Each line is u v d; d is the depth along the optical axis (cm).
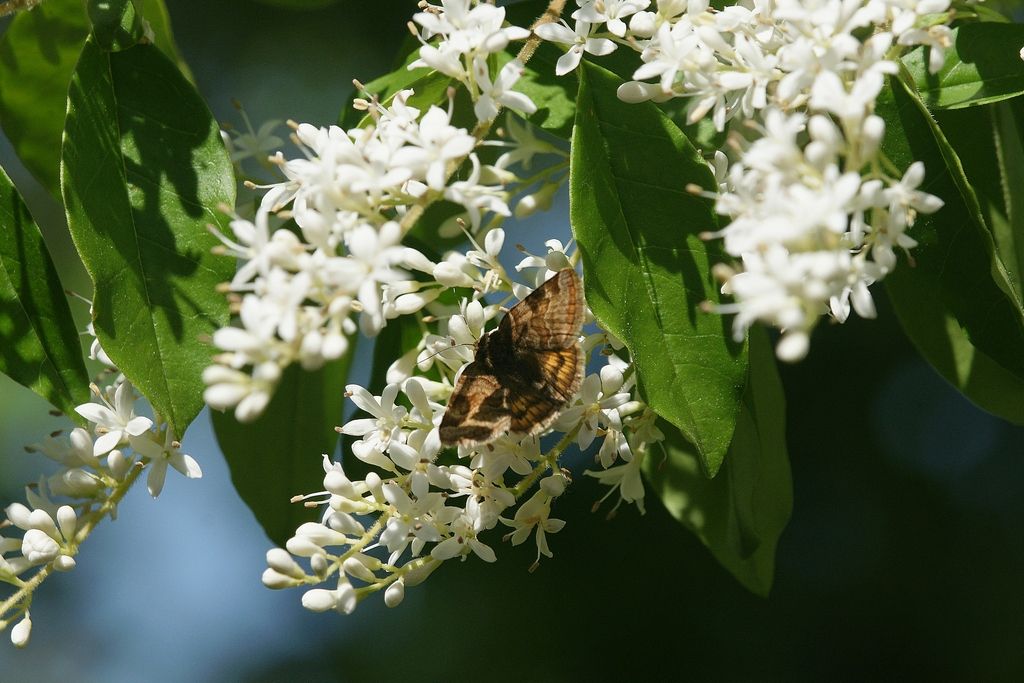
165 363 86
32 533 86
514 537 87
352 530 86
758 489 91
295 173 86
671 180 86
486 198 85
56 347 87
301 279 83
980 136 88
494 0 88
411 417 87
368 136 85
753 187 84
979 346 86
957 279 86
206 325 86
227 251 84
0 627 86
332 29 120
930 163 86
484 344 86
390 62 118
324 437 92
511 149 91
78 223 86
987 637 118
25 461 120
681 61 86
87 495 87
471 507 86
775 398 91
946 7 85
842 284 83
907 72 86
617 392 87
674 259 86
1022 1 92
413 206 85
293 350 83
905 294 90
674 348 85
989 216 88
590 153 86
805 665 119
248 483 92
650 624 120
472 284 87
